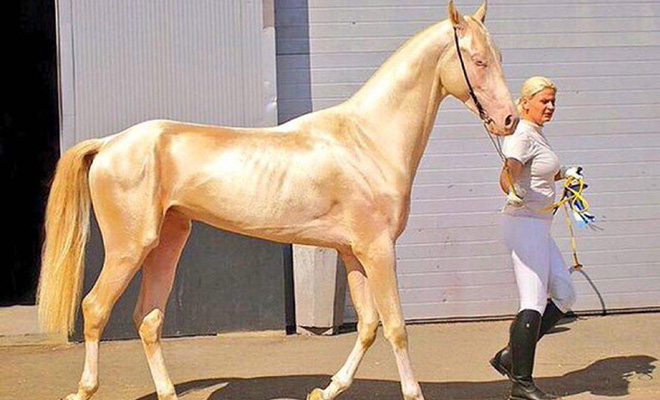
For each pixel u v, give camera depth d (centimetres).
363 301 524
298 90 822
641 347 727
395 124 504
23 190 1187
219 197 498
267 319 789
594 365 668
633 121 855
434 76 507
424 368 671
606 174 853
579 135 850
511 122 496
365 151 500
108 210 504
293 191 495
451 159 837
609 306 858
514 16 841
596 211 853
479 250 842
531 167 545
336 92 824
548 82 549
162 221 506
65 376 659
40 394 612
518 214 553
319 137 503
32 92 1189
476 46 497
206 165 500
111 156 504
